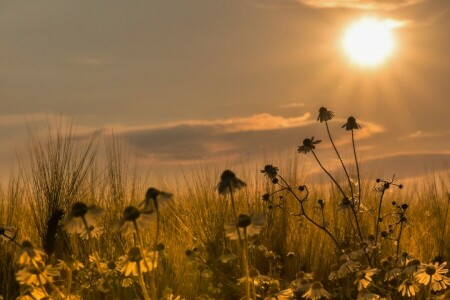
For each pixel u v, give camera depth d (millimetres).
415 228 6586
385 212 7031
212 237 5762
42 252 2984
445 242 6277
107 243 5371
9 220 5555
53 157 5832
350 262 3750
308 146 4906
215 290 4383
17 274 2998
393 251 5707
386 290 4164
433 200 7438
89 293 3760
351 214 6133
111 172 6285
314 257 5562
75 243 5125
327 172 4957
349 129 4914
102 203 6074
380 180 4965
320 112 4848
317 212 6500
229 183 2764
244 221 2760
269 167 4844
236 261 5160
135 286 4375
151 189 2750
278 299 3350
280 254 5684
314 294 3510
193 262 4961
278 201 6297
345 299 4328
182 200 6832
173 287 4648
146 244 5449
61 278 3807
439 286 3576
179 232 6262
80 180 5906
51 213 5492
